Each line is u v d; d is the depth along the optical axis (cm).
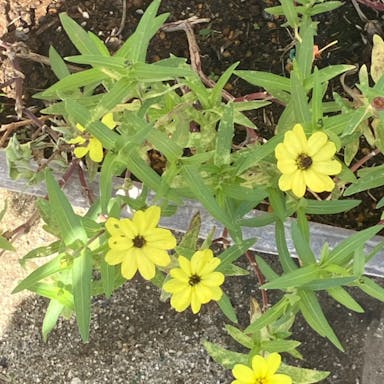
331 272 37
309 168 35
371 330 59
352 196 57
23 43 58
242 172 40
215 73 58
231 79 58
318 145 34
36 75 59
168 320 61
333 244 53
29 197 60
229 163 40
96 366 61
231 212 41
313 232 54
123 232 36
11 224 60
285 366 39
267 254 58
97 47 39
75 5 60
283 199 41
